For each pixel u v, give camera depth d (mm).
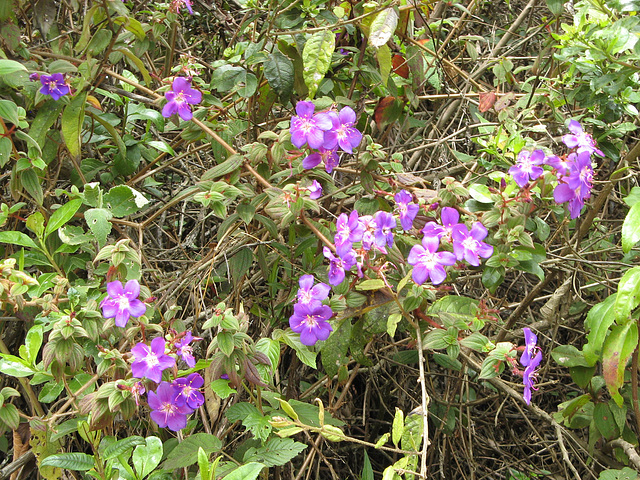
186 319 974
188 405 681
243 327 694
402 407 1170
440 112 1354
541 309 1142
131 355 680
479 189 770
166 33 1062
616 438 946
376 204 830
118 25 912
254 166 819
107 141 1089
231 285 973
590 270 1137
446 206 779
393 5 831
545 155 776
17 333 959
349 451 1190
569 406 948
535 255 780
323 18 917
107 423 664
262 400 876
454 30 1148
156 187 1201
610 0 877
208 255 936
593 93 956
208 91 978
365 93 1034
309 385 1071
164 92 843
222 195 771
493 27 1362
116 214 871
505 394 1105
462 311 760
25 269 969
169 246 1236
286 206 758
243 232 906
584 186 718
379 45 807
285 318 944
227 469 713
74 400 720
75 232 849
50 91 817
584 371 914
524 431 1289
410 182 855
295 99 1010
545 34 1367
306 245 892
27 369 693
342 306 734
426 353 1038
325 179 819
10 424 681
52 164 992
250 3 964
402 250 813
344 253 705
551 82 1037
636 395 814
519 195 732
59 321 656
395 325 730
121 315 658
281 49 963
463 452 1164
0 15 789
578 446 1081
